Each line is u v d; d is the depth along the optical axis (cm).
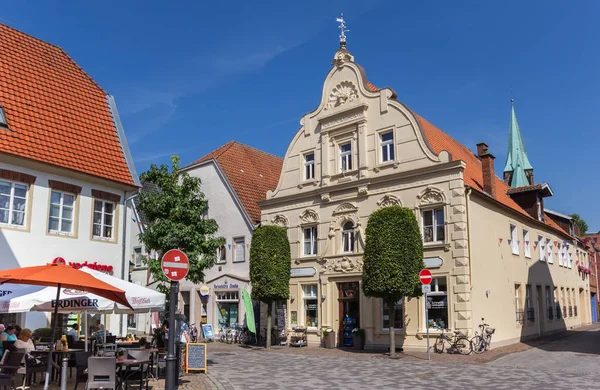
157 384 1449
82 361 1298
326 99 2914
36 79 2222
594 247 5459
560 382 1399
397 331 2430
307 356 2259
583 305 4412
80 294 1413
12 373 1273
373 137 2669
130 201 2341
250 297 2912
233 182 3456
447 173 2373
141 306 1461
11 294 1450
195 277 2039
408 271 2169
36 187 1969
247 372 1714
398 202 2517
